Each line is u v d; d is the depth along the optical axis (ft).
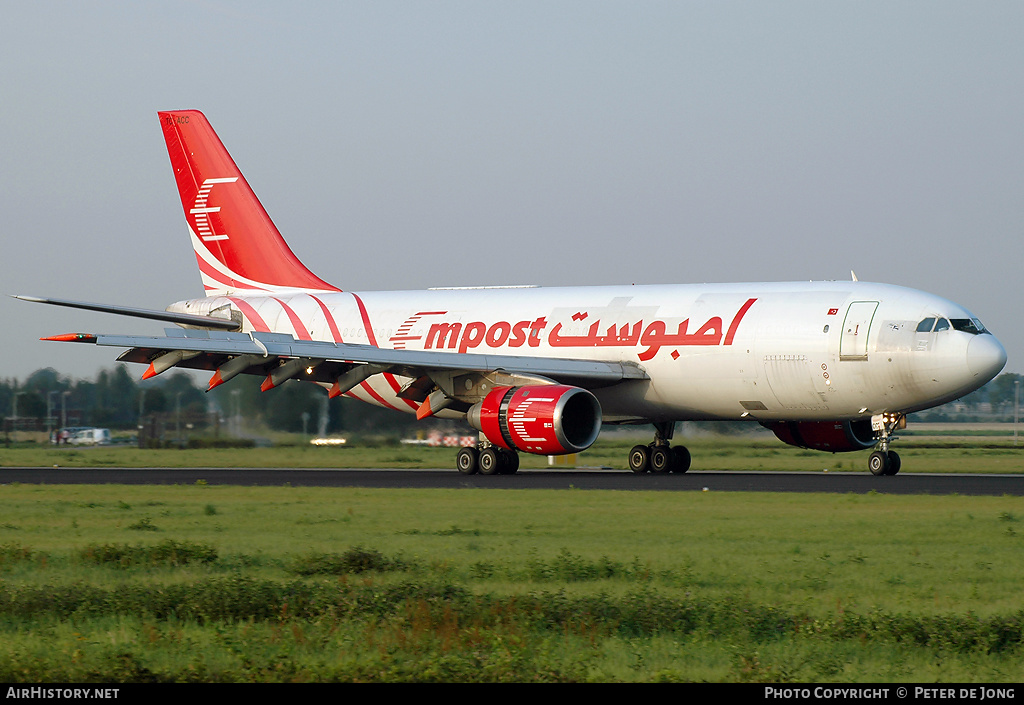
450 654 131.95
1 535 241.96
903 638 138.10
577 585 174.91
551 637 140.67
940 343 390.01
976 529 238.27
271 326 532.32
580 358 453.99
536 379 420.77
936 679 123.65
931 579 178.19
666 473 461.78
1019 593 166.40
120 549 207.31
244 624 148.15
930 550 209.67
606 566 184.85
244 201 561.43
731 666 126.93
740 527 245.24
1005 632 137.90
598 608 151.12
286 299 539.29
